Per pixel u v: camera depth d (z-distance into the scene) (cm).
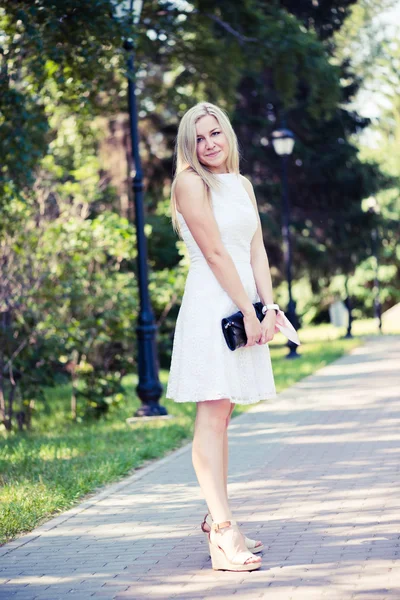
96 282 1638
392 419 1245
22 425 1517
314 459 957
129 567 577
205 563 575
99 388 1583
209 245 549
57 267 1567
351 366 2292
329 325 6106
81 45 1258
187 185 554
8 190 1370
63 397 2155
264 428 1233
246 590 508
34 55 1277
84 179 1738
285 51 2278
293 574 533
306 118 3438
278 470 903
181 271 2222
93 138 2227
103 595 520
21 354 1517
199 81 2480
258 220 584
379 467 885
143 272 1488
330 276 4066
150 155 3098
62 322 1581
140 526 696
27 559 612
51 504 775
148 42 2242
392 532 621
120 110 2344
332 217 3762
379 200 5822
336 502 735
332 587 502
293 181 3616
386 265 6294
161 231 2894
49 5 1187
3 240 1480
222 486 560
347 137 3691
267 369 570
